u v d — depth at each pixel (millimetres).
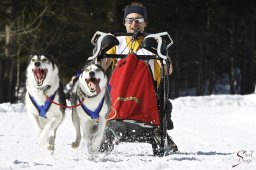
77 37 36125
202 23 44781
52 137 9492
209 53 53344
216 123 17875
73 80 9953
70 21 34781
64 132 14883
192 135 14219
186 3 41625
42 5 34344
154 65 9898
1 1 34094
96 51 9609
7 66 35906
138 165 8016
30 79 9234
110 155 9617
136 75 9438
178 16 42156
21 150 10500
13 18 34469
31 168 7711
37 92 9234
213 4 42938
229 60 57844
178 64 52250
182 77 59469
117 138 9641
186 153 10250
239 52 51812
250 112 19109
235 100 26547
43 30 35281
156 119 9250
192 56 52812
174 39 45094
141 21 10266
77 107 9500
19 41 34188
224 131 15375
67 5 34562
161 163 7934
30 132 14719
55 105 9367
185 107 25000
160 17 40000
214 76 61812
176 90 59688
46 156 9578
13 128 15820
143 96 9312
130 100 9250
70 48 36594
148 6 38812
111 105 9352
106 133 9617
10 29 34531
